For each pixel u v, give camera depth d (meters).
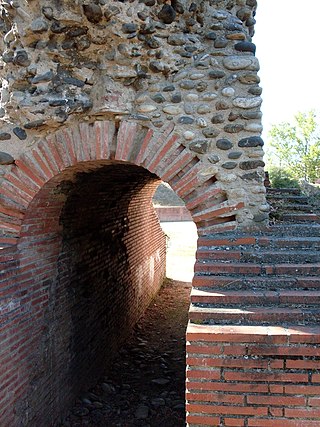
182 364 7.87
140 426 5.73
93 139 4.21
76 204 5.64
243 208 4.04
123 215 8.60
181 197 4.13
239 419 2.82
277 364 2.80
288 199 5.26
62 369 5.57
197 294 3.22
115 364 7.83
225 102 4.05
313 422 2.76
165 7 3.93
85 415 5.86
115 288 8.13
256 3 4.25
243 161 4.05
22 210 4.29
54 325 5.29
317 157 31.28
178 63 4.09
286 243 3.81
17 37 4.06
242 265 3.52
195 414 2.86
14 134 4.27
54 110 4.12
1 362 4.02
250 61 4.03
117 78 4.09
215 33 4.10
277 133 34.03
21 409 4.43
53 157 4.27
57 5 3.88
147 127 4.15
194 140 4.08
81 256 6.22
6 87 4.23
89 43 4.05
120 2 3.84
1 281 4.01
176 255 20.03
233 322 3.02
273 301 3.16
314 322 2.99
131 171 6.26
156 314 11.05
